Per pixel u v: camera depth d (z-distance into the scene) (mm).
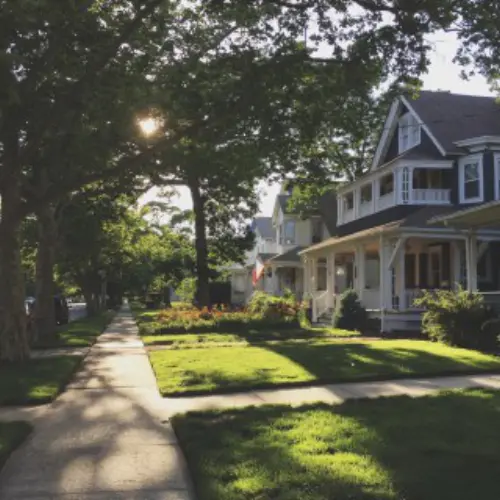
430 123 24875
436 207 23359
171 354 13977
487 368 11141
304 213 36594
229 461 5555
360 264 24641
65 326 25562
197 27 11945
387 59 8203
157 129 9070
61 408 8547
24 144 11891
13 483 5309
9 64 6492
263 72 7703
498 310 16656
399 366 11281
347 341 17406
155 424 7520
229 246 33031
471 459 5543
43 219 19094
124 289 67188
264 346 15562
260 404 8492
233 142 9227
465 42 8062
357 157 33531
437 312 15422
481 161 23094
